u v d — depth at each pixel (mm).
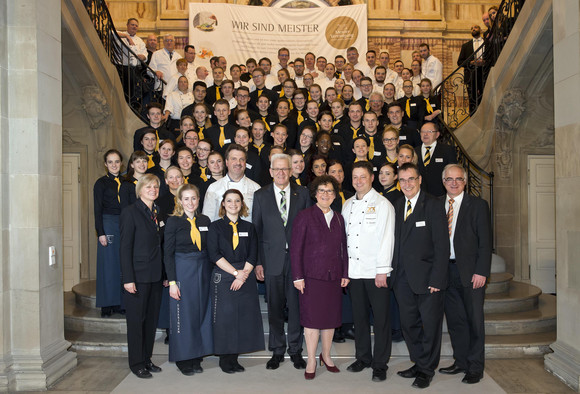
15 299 4477
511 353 5207
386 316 4590
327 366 4805
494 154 8383
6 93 4453
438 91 10344
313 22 12375
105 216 5898
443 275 4395
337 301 4621
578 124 4441
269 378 4652
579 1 4426
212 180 5668
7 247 4441
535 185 8375
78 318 5797
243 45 12250
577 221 4488
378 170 6535
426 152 6441
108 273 5820
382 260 4500
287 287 4871
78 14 6613
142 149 6953
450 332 4770
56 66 4836
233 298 4711
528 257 8391
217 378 4668
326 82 9562
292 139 7336
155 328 4840
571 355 4547
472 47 10133
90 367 4988
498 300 5863
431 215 4473
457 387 4434
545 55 7098
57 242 4824
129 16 12492
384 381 4570
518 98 7828
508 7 8125
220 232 4707
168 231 4684
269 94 8445
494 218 8438
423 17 12508
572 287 4578
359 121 7094
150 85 9422
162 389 4422
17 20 4480
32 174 4469
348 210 4762
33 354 4480
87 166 8125
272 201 4867
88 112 7723
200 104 7133
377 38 12539
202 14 12172
